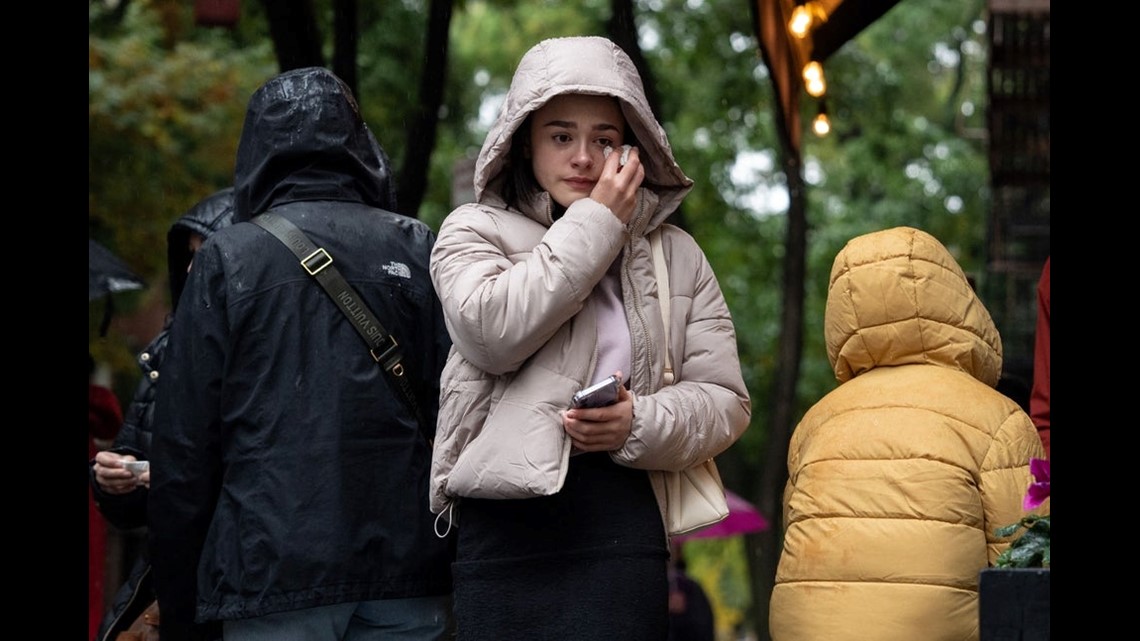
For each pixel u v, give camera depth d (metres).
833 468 7.17
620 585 6.50
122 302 25.08
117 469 8.65
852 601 6.98
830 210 35.81
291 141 7.66
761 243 35.03
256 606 7.03
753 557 21.47
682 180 6.92
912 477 7.00
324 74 7.83
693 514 6.80
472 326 6.43
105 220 24.92
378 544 7.23
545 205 6.80
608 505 6.57
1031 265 21.98
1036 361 9.35
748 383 34.62
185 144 25.83
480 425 6.64
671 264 6.93
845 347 7.59
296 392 7.25
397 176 14.75
